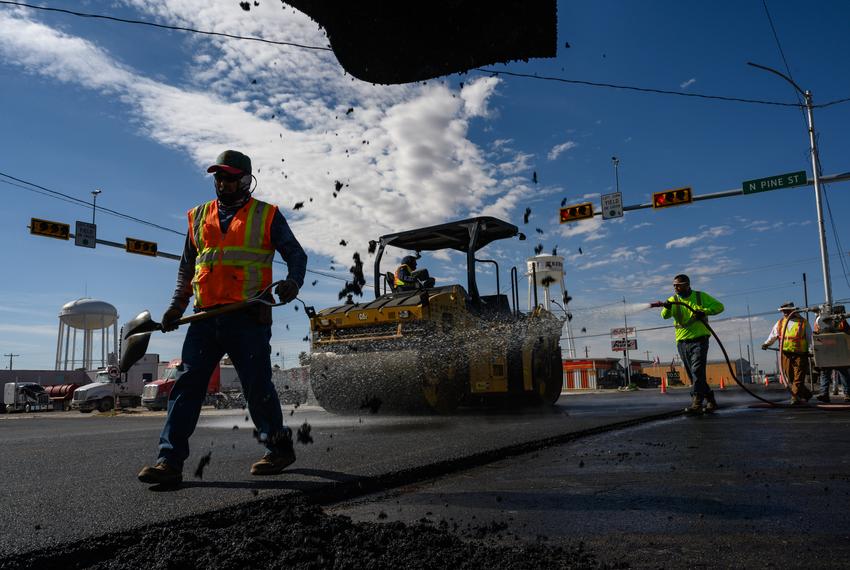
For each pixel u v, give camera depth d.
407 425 6.22
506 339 8.30
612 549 1.90
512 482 3.11
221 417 11.27
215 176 3.31
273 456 3.26
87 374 41.41
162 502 2.64
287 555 1.84
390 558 1.83
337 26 2.92
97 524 2.28
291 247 3.34
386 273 8.91
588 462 3.67
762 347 8.79
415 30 2.90
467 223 8.52
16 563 1.88
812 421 5.83
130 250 20.08
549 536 2.07
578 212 20.47
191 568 1.79
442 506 2.60
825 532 2.03
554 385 9.46
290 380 8.20
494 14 2.84
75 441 5.97
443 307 7.49
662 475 3.14
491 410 8.65
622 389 44.03
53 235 18.22
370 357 7.26
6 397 32.78
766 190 18.22
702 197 18.92
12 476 3.55
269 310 3.26
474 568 1.74
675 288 7.18
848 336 8.28
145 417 16.83
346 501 2.82
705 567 1.71
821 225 19.86
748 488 2.75
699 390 7.01
